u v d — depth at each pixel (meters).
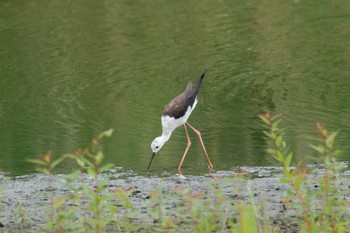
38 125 16.44
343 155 13.52
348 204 9.49
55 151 14.44
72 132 15.88
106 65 20.88
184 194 8.95
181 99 14.42
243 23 24.12
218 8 25.69
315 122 16.09
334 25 23.75
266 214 9.98
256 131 15.66
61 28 23.80
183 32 23.34
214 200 10.59
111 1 26.44
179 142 15.31
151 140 15.36
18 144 15.00
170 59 21.25
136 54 21.64
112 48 22.17
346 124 15.88
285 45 22.23
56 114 17.28
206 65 20.77
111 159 13.95
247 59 21.22
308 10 25.33
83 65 20.89
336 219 9.02
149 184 12.04
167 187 11.73
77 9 25.61
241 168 12.90
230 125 16.20
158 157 14.20
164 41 22.67
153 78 19.84
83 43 22.56
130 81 19.66
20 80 19.94
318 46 22.08
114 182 12.17
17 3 26.17
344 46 21.98
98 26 23.97
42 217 10.44
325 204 8.80
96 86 19.34
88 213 10.01
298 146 14.29
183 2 26.36
